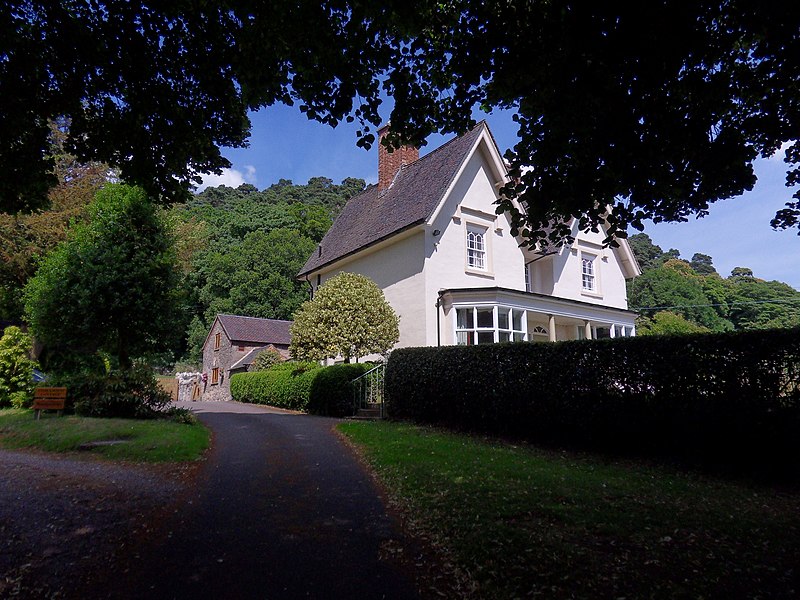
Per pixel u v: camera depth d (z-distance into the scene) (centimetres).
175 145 691
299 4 523
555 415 969
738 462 736
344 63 564
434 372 1241
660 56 461
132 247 1440
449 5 528
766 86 503
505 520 546
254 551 484
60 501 637
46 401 1251
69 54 574
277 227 5294
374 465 838
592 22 444
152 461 873
